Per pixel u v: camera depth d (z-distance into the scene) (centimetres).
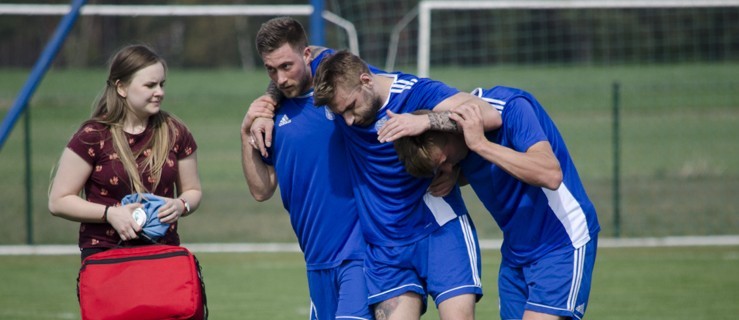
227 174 5981
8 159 6544
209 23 14562
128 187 1573
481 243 4019
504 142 1503
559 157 1537
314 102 1491
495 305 2805
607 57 11406
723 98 8900
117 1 12750
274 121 1675
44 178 5872
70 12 2966
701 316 2602
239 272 3450
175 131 1620
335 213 1645
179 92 11594
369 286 1609
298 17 10694
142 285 1484
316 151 1641
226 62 14700
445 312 1568
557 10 10825
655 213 4684
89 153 1556
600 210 4781
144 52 1573
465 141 1455
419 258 1597
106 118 1570
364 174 1603
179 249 1527
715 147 6725
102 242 1580
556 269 1511
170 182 1608
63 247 4012
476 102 1484
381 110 1549
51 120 8369
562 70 11294
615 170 4147
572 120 8031
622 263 3534
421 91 1550
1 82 12206
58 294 3023
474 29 10400
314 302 1720
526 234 1532
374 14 8356
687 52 11250
